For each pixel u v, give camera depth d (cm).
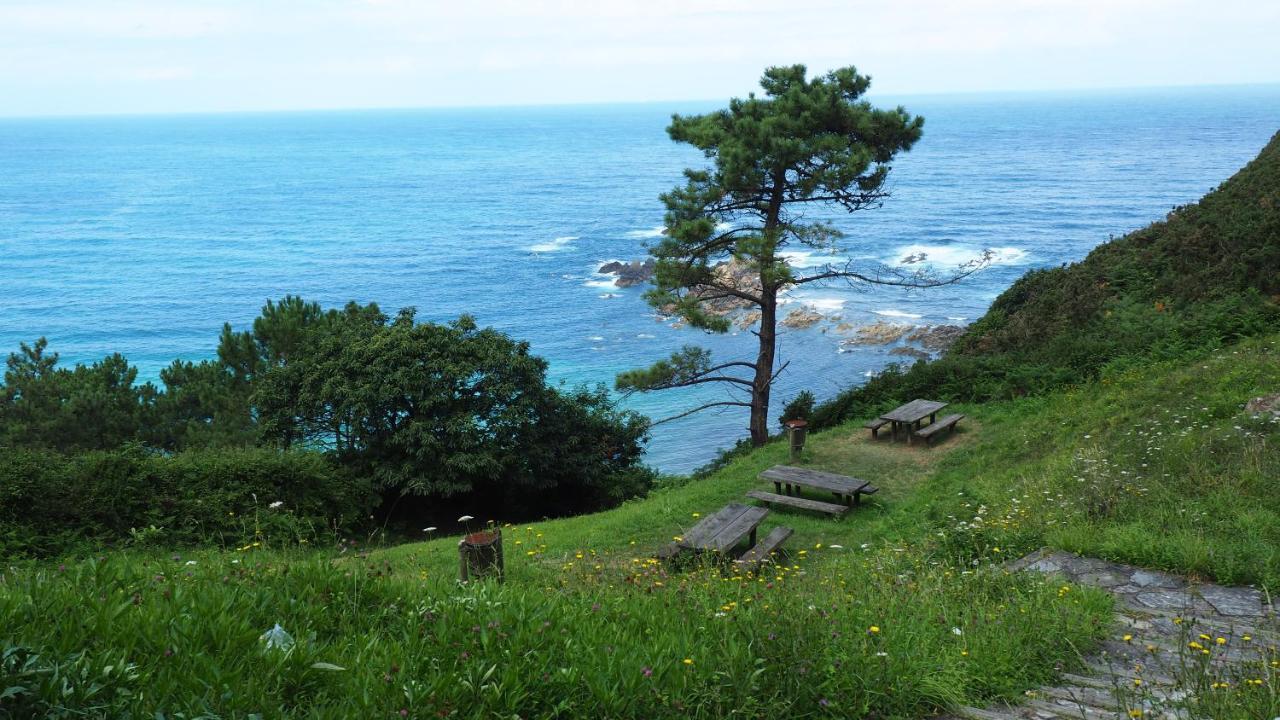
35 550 1417
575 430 2616
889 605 724
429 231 15775
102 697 379
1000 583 813
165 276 12144
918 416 1922
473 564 810
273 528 1673
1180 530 948
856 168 2323
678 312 2548
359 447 2377
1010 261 9975
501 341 2502
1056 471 1339
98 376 2953
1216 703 494
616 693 473
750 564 1125
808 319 7206
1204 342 1938
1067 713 541
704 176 2594
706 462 4562
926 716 530
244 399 2916
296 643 465
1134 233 3053
